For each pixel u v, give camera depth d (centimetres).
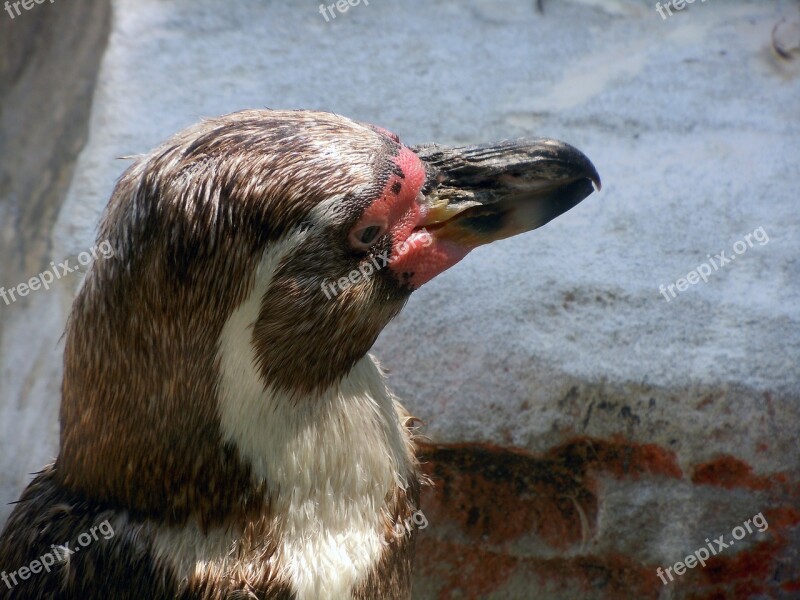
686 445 1387
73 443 1024
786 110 1677
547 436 1408
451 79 1741
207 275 924
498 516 1459
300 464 1007
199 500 988
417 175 1007
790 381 1375
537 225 1078
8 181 1834
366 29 1842
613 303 1433
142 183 941
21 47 2022
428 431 1423
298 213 926
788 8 1869
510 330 1426
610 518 1423
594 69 1766
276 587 991
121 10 1859
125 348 959
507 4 1903
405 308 1449
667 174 1575
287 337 961
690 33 1834
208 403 961
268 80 1734
